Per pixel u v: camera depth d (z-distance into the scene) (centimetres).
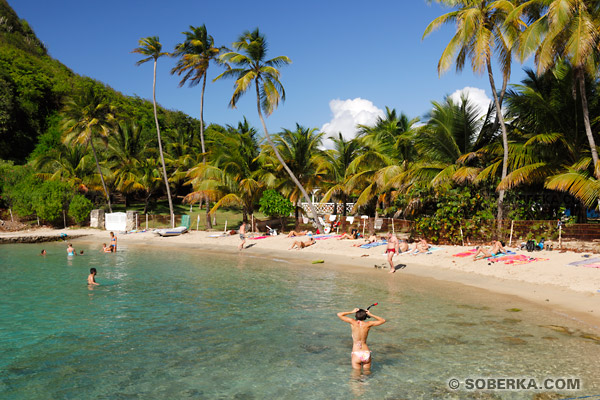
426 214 2716
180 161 5344
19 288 1684
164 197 6450
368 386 757
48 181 4334
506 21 1975
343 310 1306
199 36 4044
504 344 956
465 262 1950
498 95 2416
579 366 820
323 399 708
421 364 851
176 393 743
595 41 1862
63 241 3703
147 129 7175
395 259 2236
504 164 2225
